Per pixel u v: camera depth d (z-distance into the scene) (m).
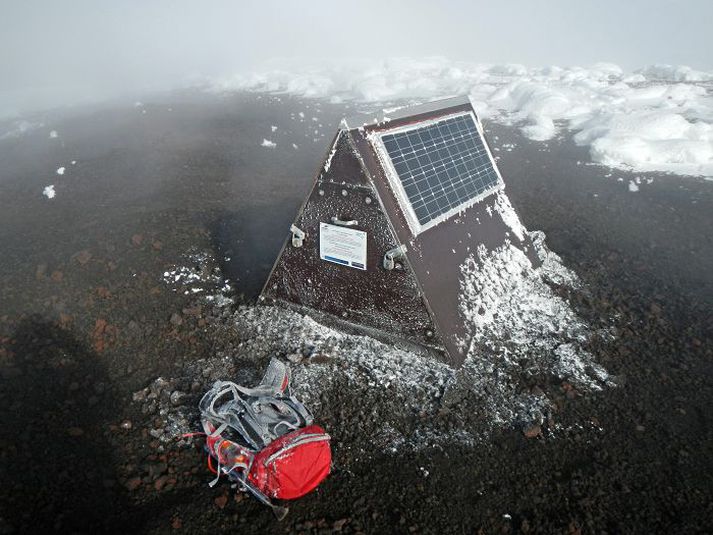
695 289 5.81
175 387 4.54
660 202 7.97
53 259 6.65
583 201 8.21
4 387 4.59
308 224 4.71
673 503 3.39
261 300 5.45
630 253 6.63
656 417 4.09
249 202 8.45
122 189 9.29
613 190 8.53
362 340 4.80
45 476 3.70
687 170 8.98
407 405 4.21
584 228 7.33
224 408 3.92
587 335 5.04
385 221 4.21
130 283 6.05
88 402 4.41
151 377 4.69
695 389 4.36
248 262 6.41
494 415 4.14
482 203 5.54
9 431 4.10
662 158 9.44
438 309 4.45
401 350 4.64
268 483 3.35
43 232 7.58
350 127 4.13
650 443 3.86
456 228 4.98
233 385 4.11
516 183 9.08
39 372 4.79
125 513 3.42
